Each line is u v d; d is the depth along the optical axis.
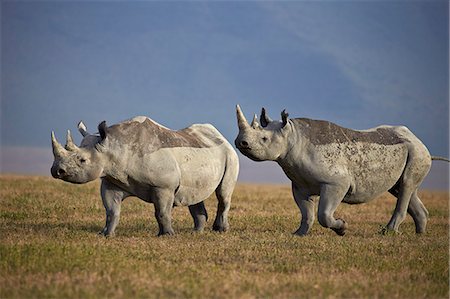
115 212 54.28
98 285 35.25
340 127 57.84
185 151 55.97
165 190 54.12
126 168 52.94
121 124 54.09
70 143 52.19
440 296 36.00
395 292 36.22
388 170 58.09
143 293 34.09
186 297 34.16
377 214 78.12
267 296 34.72
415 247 50.44
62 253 41.97
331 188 55.72
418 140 60.69
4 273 37.66
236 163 61.78
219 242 50.94
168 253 45.59
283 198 94.56
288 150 55.53
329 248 48.84
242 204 83.25
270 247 48.88
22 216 65.38
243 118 55.12
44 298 33.09
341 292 35.75
